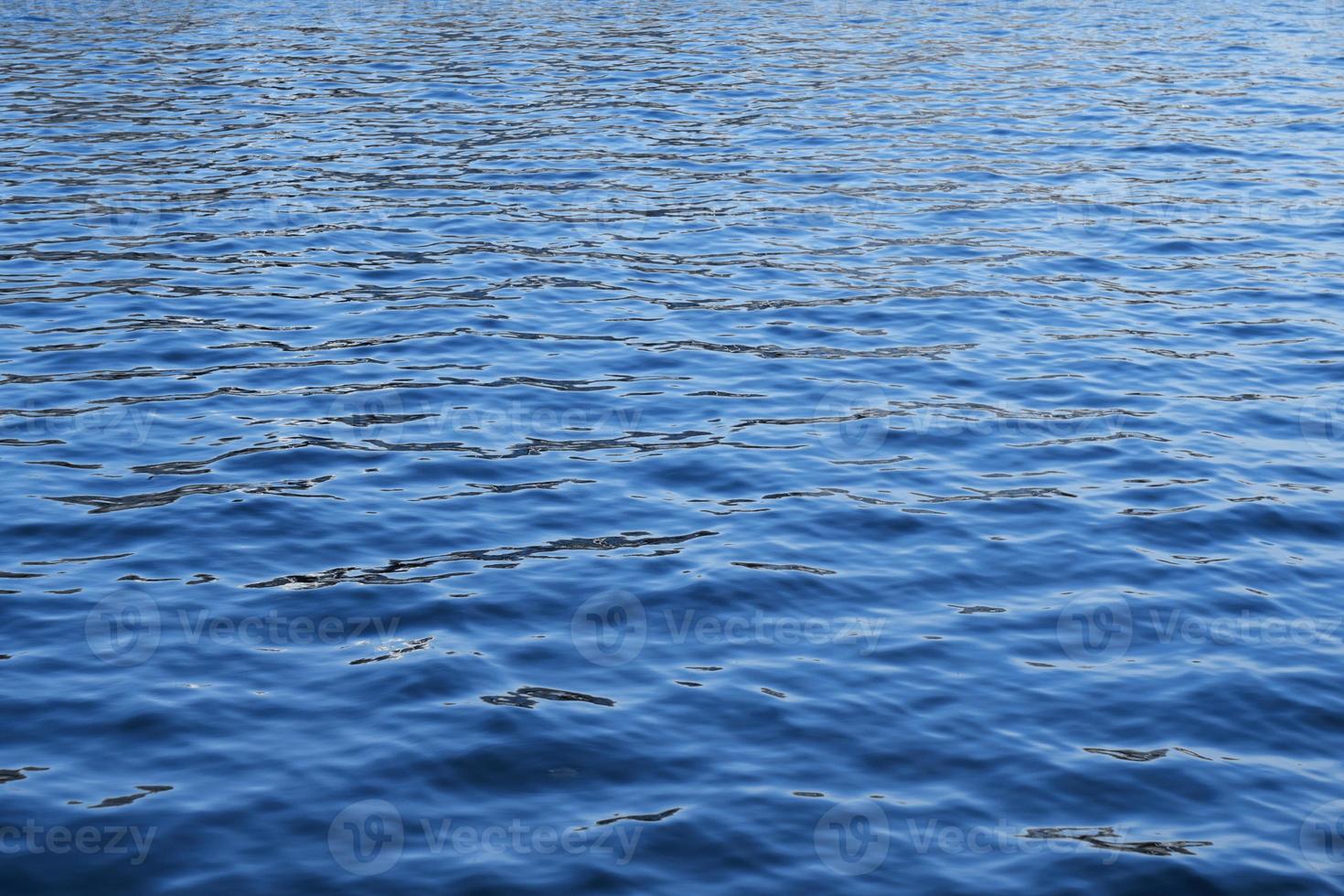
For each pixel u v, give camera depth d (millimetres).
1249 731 9023
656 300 18125
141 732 8789
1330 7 48031
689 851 7746
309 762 8516
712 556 11344
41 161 25297
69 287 18281
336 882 7445
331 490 12453
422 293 18281
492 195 23359
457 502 12289
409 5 48031
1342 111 30484
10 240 20391
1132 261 20016
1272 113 30250
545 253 20156
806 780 8430
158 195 23094
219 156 25828
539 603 10555
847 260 20000
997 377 15562
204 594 10586
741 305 17953
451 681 9422
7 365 15484
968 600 10711
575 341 16562
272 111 29938
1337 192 23734
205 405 14453
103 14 44906
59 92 31578
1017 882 7559
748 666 9719
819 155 26469
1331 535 11898
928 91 32969
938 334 16969
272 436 13656
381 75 34312
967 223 21938
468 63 36219
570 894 7387
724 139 27781
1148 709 9266
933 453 13500
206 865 7574
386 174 24703
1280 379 15562
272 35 40781
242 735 8781
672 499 12422
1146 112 30453
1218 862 7738
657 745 8742
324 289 18406
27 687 9281
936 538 11711
